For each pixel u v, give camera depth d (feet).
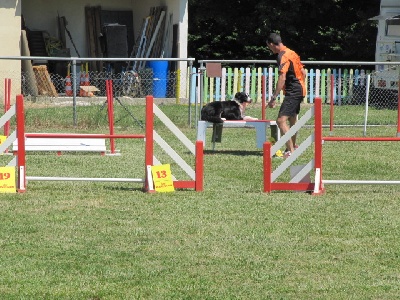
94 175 52.54
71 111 87.45
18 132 46.50
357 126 85.15
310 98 110.11
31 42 115.14
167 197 45.55
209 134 77.51
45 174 52.54
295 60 60.39
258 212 42.06
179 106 99.45
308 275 31.65
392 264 33.19
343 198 46.06
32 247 34.96
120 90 107.24
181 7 110.11
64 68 115.96
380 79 107.34
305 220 40.45
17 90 103.76
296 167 48.01
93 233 37.40
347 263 33.30
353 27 133.28
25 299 28.55
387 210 43.06
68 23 119.75
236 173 54.95
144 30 114.93
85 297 28.84
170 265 32.63
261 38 135.23
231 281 30.78
